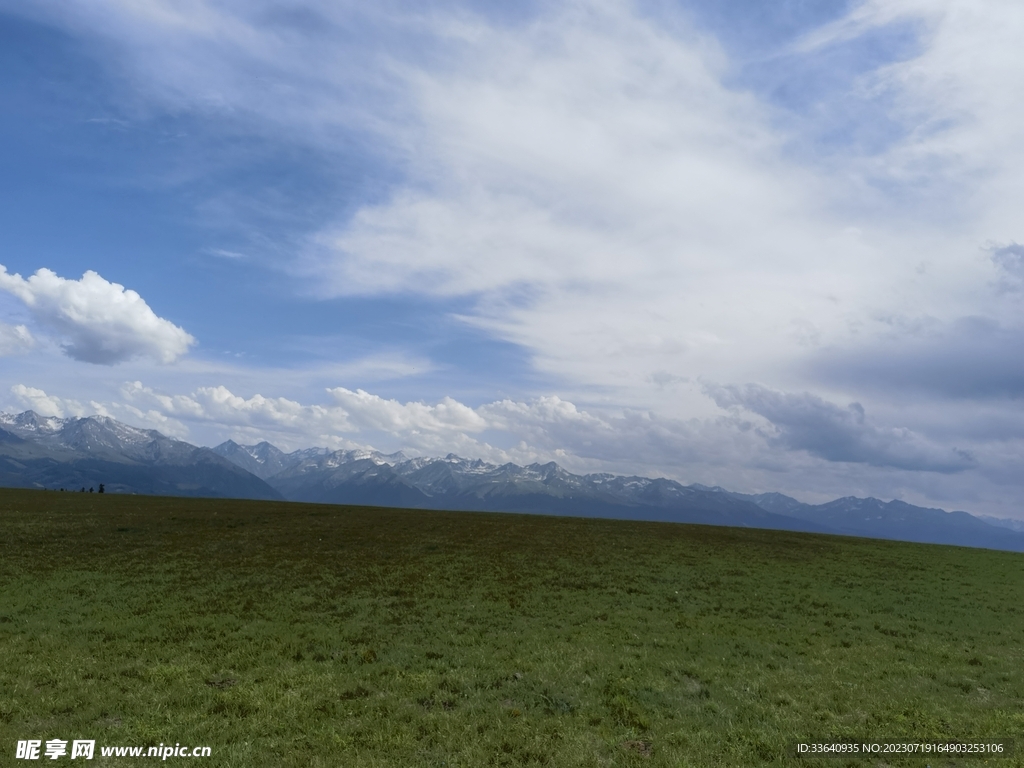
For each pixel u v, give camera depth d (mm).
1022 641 33750
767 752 18359
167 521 71062
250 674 24344
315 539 63656
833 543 77188
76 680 22719
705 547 67562
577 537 71438
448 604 38312
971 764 17578
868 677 26000
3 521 64125
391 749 17906
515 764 17016
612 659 27297
